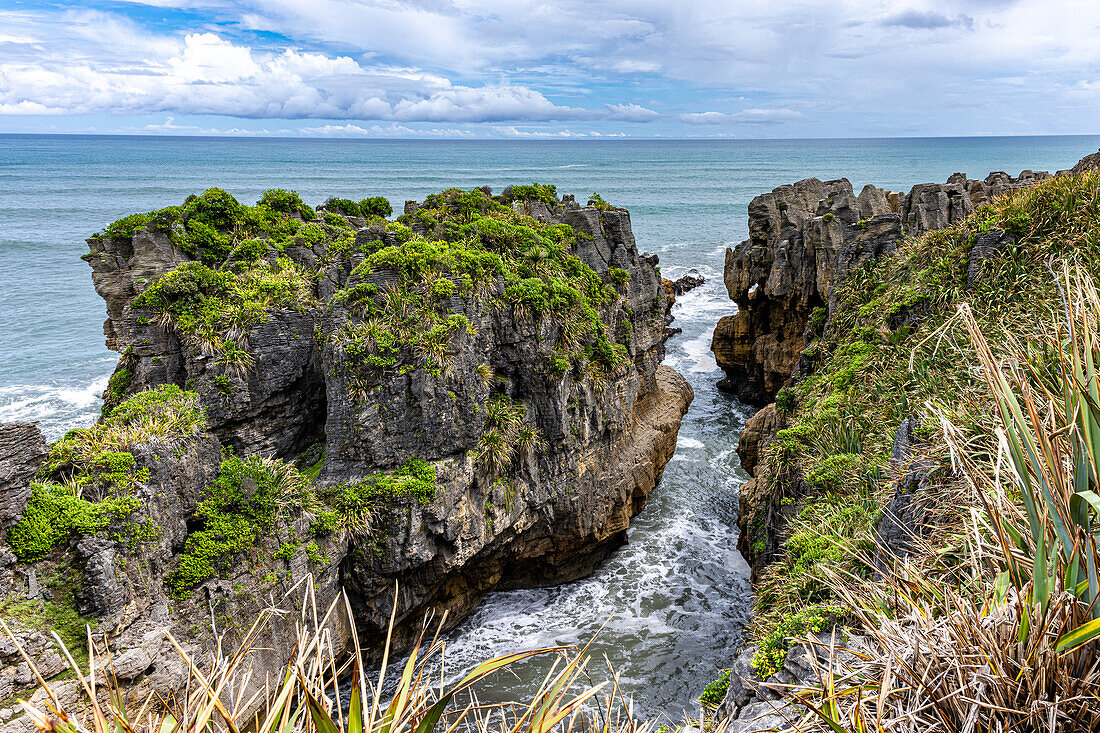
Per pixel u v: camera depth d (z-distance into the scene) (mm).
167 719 3643
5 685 12734
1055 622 4031
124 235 22906
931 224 31281
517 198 33656
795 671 10695
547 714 4016
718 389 49031
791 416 26453
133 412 17312
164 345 21047
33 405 44438
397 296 21078
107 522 14805
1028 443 4332
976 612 4570
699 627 24844
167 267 23297
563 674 4180
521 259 25641
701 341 58062
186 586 16469
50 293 71000
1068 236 16891
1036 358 7332
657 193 186500
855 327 26453
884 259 30219
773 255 43156
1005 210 20125
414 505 20469
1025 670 3963
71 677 13484
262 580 17781
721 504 33719
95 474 15406
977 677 3992
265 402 22047
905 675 4355
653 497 34312
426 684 3879
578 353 25000
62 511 14297
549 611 26172
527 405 24250
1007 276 18297
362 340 20609
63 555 14211
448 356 21391
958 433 6359
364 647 22031
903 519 11227
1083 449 4090
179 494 17016
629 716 4277
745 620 25078
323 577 19453
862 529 13414
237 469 18094
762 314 45531
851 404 20891
